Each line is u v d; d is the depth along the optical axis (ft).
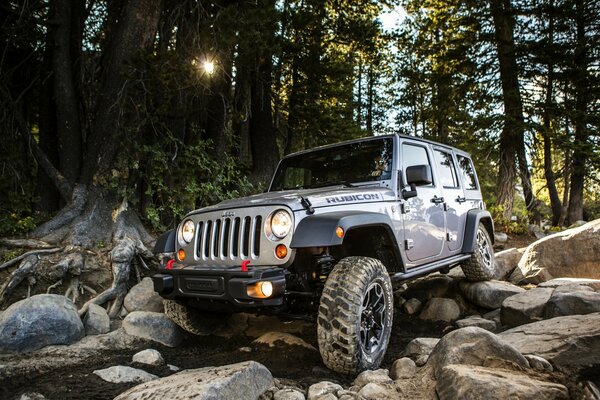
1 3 20.85
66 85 21.21
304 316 10.92
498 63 43.32
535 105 39.47
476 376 7.43
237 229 10.84
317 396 8.33
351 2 39.86
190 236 11.73
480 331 9.09
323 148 15.26
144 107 19.51
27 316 12.13
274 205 10.33
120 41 19.93
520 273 20.45
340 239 9.78
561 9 39.68
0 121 21.81
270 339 13.00
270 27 21.85
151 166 21.26
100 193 19.62
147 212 20.99
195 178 23.04
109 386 9.14
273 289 9.52
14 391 9.39
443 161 16.99
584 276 18.66
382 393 8.27
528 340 10.37
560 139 38.37
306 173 15.06
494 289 16.98
